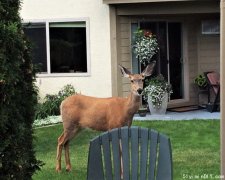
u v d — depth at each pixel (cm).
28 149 452
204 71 1440
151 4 1283
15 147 422
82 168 785
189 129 1075
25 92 443
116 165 458
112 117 753
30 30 1354
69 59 1348
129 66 1328
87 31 1330
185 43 1410
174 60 1401
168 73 1388
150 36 1300
